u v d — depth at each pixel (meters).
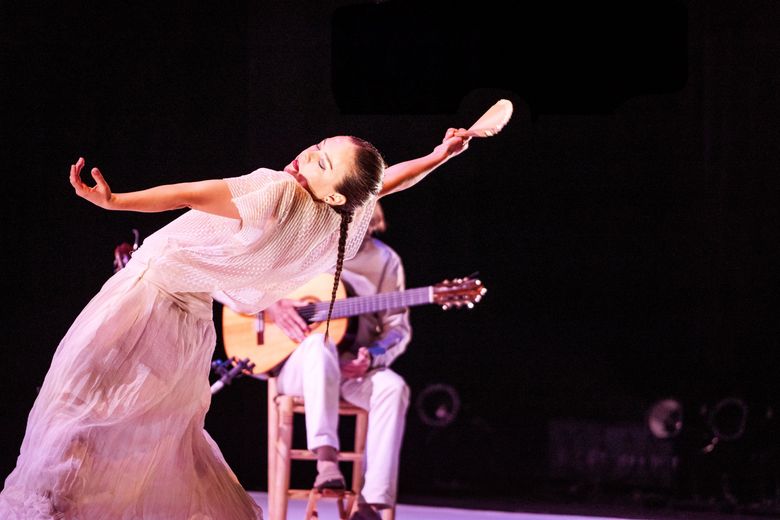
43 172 12.62
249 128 12.94
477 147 13.35
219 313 13.25
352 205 6.19
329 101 12.91
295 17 12.89
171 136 12.78
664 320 12.74
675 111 12.60
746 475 12.04
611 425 12.76
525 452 13.02
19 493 5.95
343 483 8.90
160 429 6.28
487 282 13.37
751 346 12.34
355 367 9.62
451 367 13.39
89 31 12.59
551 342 13.15
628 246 12.91
